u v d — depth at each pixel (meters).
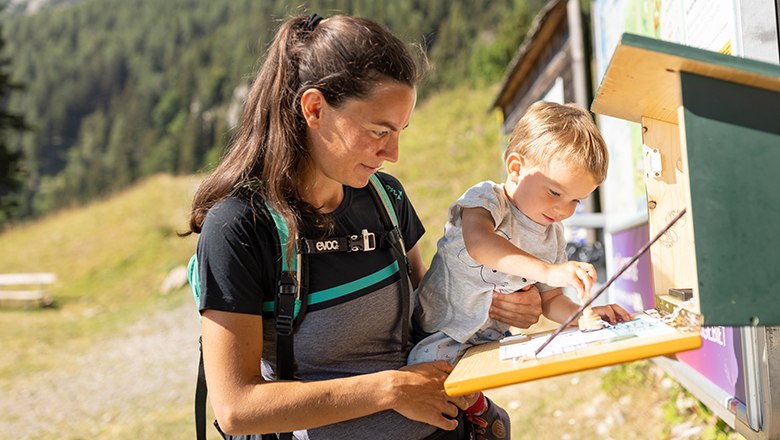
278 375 1.72
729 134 1.39
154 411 6.92
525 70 9.51
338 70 1.65
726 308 1.37
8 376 8.94
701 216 1.38
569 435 4.07
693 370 3.02
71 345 10.69
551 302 2.18
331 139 1.68
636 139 3.99
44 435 6.52
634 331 1.61
